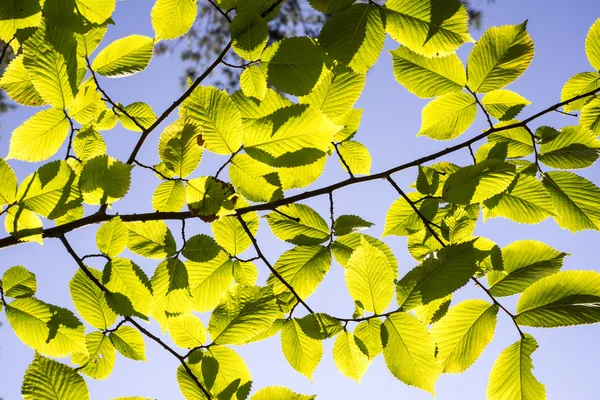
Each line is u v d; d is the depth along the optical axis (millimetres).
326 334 1273
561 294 1268
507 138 1358
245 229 1320
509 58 1324
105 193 1262
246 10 1256
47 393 1190
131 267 1269
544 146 1346
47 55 1251
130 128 1395
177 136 1275
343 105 1325
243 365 1294
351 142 1375
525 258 1299
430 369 1235
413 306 1249
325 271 1340
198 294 1334
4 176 1236
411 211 1349
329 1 1231
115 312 1268
